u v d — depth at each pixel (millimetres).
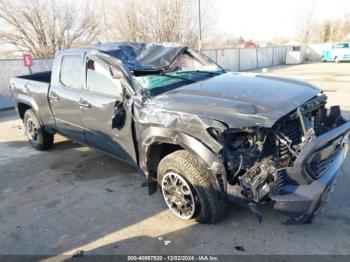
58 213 3822
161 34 22875
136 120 3568
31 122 6055
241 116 2885
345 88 11688
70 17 24312
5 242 3338
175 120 3141
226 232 3207
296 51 32469
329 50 30125
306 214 2785
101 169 4992
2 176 5012
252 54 27203
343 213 3375
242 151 2943
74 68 4668
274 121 2791
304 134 2955
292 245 2959
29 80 5812
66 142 6516
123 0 23031
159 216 3588
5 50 23281
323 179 2871
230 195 2945
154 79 3881
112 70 3990
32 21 22797
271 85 3621
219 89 3496
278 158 2920
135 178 4598
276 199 2762
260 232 3170
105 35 24469
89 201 4039
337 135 3000
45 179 4793
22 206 4051
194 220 3414
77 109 4531
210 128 2941
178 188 3369
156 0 22469
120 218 3611
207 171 3000
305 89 3562
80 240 3279
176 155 3287
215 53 22828
